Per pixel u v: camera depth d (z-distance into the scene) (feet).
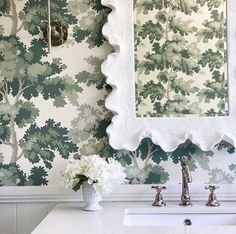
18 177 5.71
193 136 5.39
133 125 5.55
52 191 5.62
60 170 5.68
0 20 5.77
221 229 4.17
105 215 4.76
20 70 5.75
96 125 5.69
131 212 5.11
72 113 5.72
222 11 5.62
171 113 5.59
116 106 5.56
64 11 5.76
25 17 5.77
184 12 5.65
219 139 5.39
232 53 5.58
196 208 5.09
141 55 5.65
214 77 5.59
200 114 5.57
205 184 5.55
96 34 5.72
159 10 5.66
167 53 5.64
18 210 5.66
